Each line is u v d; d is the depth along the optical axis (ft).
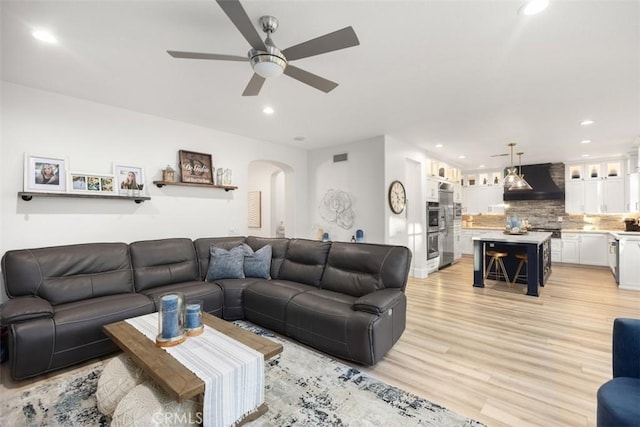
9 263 8.52
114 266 10.22
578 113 12.18
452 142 17.43
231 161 15.58
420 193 19.26
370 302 8.13
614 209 21.65
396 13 6.18
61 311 8.07
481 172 27.99
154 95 10.56
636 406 4.10
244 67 8.53
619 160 21.58
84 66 8.45
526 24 6.52
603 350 8.83
